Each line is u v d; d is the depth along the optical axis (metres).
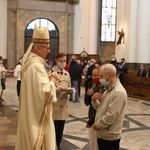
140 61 18.53
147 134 6.70
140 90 12.39
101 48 24.97
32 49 3.20
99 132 3.32
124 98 3.18
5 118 7.87
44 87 2.97
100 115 3.29
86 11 23.38
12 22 22.06
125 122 7.87
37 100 2.97
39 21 22.36
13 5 21.88
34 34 3.18
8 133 6.32
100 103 3.39
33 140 2.94
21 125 3.08
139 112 9.34
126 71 14.15
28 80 3.01
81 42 23.44
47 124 3.02
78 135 6.42
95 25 23.38
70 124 7.47
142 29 18.44
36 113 3.00
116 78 3.30
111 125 3.22
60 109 4.75
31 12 22.05
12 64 22.22
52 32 22.72
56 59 4.85
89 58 22.12
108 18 24.86
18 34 21.83
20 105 3.14
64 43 22.86
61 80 4.79
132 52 19.12
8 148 5.28
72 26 23.22
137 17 18.84
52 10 22.47
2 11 21.86
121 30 20.44
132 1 18.95
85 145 5.70
